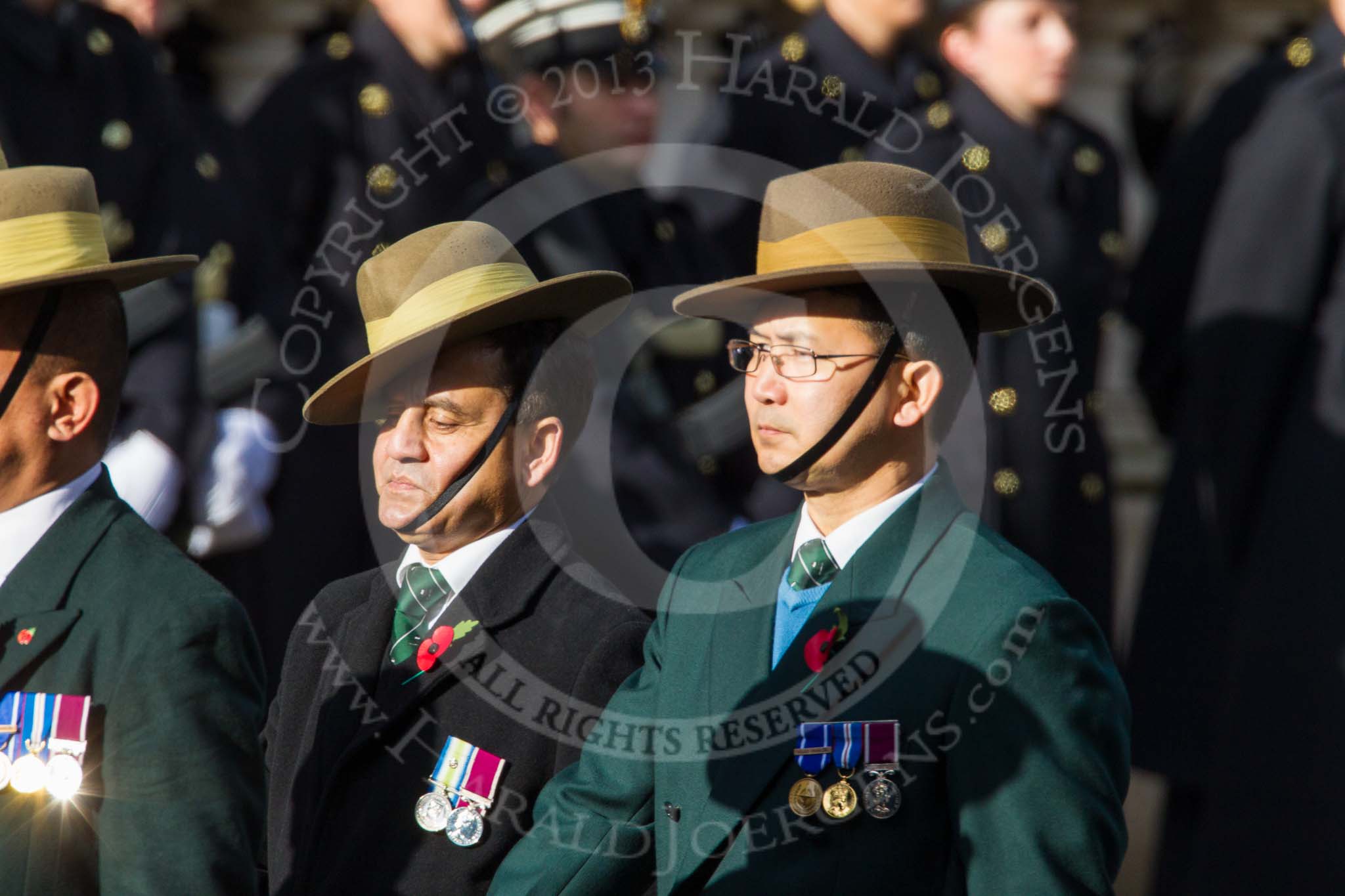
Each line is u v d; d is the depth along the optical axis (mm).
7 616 11328
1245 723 18734
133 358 18156
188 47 24312
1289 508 18828
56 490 11695
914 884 10828
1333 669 18391
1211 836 18953
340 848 12086
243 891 11031
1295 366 19156
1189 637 19969
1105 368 28344
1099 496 19516
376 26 19516
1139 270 21266
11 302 11484
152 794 10961
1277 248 19156
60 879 10969
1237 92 20891
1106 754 10789
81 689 11188
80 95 18859
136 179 19000
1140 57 27453
